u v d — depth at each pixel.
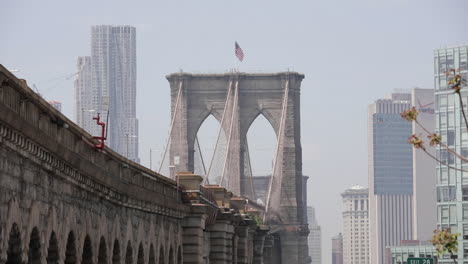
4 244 64.56
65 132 79.00
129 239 106.31
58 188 77.56
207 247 172.75
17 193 67.12
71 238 82.56
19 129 64.88
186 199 148.25
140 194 109.06
